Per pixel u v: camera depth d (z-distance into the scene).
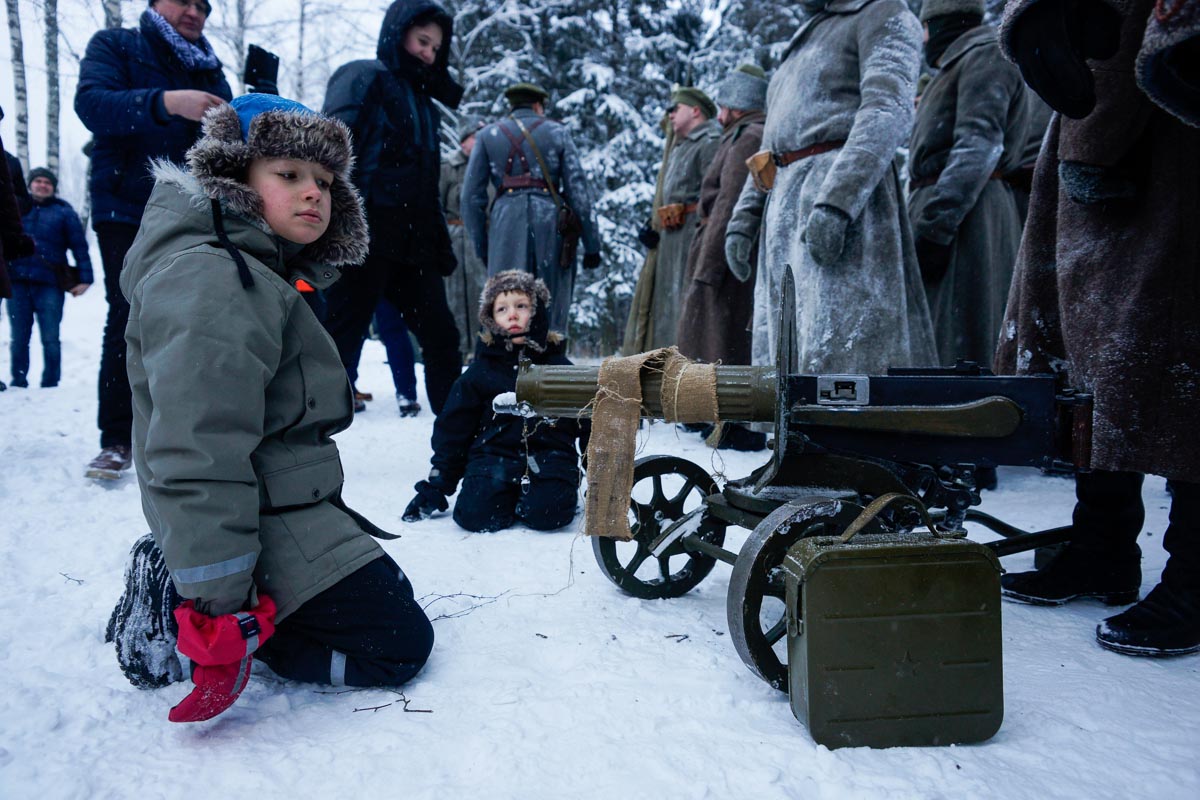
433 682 1.73
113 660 1.85
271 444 1.66
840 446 1.92
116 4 11.98
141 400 1.62
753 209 4.24
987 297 4.07
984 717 1.47
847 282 3.44
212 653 1.43
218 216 1.65
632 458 1.95
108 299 3.70
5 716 1.55
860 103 3.57
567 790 1.31
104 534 2.83
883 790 1.31
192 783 1.34
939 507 1.97
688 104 5.95
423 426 5.24
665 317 5.93
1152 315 1.83
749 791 1.32
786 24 16.94
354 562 1.70
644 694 1.66
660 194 6.11
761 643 1.62
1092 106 1.74
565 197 5.47
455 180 8.69
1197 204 1.79
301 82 18.03
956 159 3.89
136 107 3.48
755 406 1.92
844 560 1.45
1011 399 1.84
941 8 4.26
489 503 3.02
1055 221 2.30
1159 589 1.92
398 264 4.07
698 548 2.13
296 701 1.67
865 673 1.46
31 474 3.69
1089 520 2.26
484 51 16.62
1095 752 1.43
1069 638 1.99
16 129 12.37
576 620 2.08
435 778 1.35
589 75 15.85
